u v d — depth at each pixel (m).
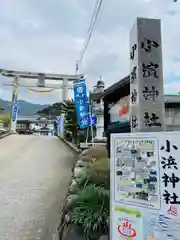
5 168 9.91
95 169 5.45
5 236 4.43
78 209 4.30
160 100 3.59
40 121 42.53
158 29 3.73
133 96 3.75
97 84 22.42
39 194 6.83
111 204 2.74
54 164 10.82
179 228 2.26
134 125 3.67
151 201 2.44
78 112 12.55
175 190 2.33
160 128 3.52
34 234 4.52
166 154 2.41
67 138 19.30
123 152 2.71
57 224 4.90
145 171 2.52
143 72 3.61
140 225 2.47
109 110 9.12
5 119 28.09
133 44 3.82
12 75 24.03
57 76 24.03
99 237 3.71
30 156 12.80
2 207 5.83
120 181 2.69
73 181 6.70
